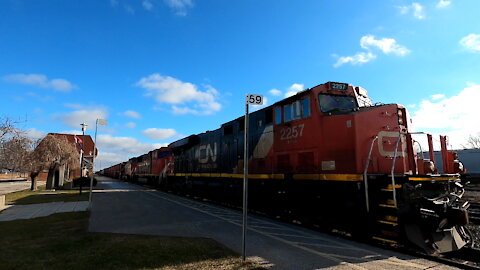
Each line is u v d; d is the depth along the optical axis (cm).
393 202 724
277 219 1121
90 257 613
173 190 2384
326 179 888
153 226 973
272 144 1159
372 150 835
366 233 762
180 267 557
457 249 643
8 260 593
